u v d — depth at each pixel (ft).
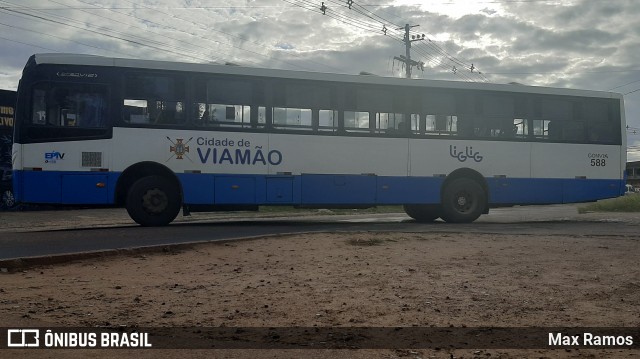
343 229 44.45
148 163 44.27
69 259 28.63
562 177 53.72
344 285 23.82
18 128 42.70
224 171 45.83
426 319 18.76
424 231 41.78
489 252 32.45
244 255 31.27
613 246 34.68
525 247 34.27
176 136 44.93
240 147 46.24
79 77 43.62
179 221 61.26
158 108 44.78
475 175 51.98
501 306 20.49
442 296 21.94
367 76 49.65
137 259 29.71
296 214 85.25
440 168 50.88
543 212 81.15
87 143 43.32
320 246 34.37
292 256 31.04
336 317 18.95
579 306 20.56
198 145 45.37
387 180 49.49
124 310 19.65
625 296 22.12
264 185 46.65
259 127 46.78
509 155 52.49
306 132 47.78
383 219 64.80
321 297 21.70
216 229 43.57
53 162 42.78
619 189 55.31
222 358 14.92
